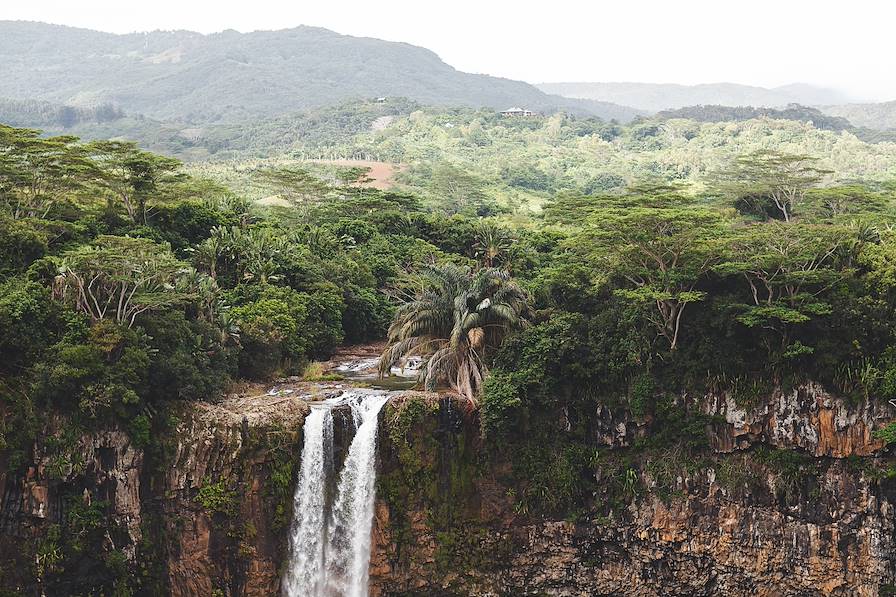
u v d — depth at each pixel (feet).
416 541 211.41
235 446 201.57
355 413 214.90
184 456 203.62
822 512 197.57
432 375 219.20
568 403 219.20
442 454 214.28
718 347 209.97
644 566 211.61
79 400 196.65
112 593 198.18
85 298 208.74
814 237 210.18
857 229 219.00
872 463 194.59
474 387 220.43
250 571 201.46
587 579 214.28
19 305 200.85
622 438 216.13
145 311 220.23
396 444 210.18
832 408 197.57
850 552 194.90
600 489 214.90
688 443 209.56
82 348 197.67
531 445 217.36
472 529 214.48
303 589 207.62
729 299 211.20
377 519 211.00
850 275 206.59
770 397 203.72
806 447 200.64
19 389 195.11
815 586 198.18
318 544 209.26
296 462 208.85
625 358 216.54
